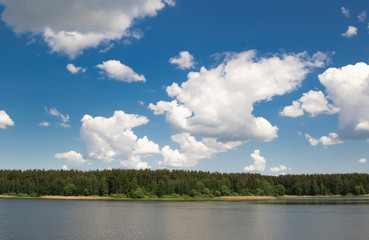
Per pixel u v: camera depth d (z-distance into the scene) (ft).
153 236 201.36
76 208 442.09
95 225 253.65
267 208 459.73
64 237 196.85
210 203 599.16
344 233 214.48
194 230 228.02
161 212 382.42
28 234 207.72
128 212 379.96
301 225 256.93
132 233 212.64
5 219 296.51
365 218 312.09
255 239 192.44
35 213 361.10
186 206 501.56
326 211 401.29
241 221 286.05
